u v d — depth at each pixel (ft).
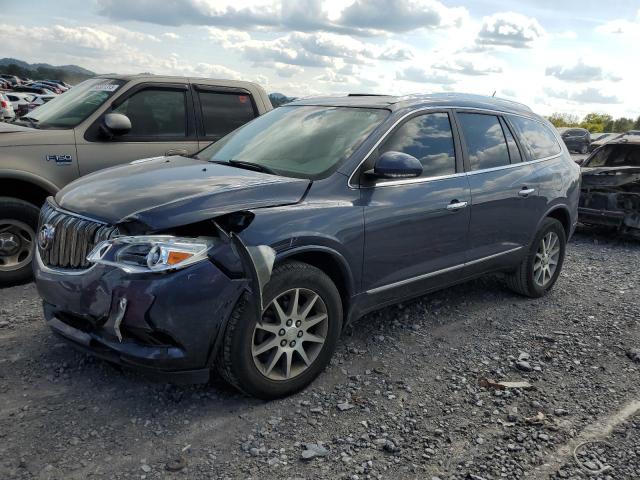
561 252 19.35
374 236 12.90
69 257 11.23
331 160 13.10
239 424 10.78
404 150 13.99
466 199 15.07
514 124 17.63
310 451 10.01
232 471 9.46
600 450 10.53
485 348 14.78
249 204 11.30
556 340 15.55
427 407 11.77
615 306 18.61
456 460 10.07
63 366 12.50
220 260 10.45
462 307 17.65
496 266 16.90
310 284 11.66
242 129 16.42
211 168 13.28
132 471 9.32
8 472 9.09
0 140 17.52
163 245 10.12
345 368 13.23
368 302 13.43
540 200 17.66
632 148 31.58
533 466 10.00
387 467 9.78
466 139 15.72
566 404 12.17
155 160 15.05
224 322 10.59
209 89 22.04
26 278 17.93
